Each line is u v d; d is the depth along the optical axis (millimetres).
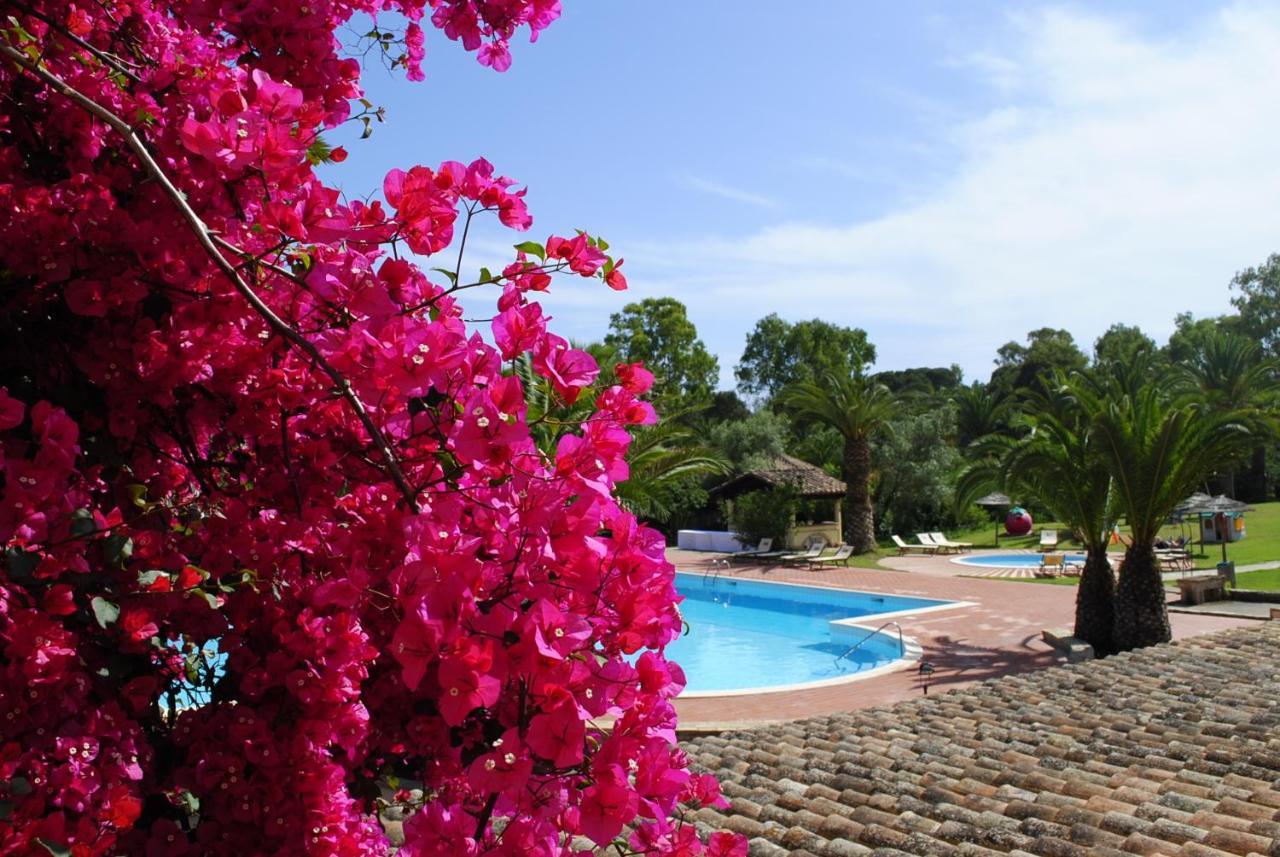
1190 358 55188
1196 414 14234
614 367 1842
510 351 1764
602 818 1542
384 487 2080
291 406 2033
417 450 1921
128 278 1898
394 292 1849
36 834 1452
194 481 2297
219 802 1840
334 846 1808
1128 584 14938
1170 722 7547
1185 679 9273
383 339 1681
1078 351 59469
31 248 1863
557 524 1572
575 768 1652
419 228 1867
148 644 1842
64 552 1683
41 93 2180
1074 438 15281
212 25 2211
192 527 2062
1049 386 16641
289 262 2037
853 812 5980
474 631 1446
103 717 1688
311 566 2039
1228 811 5367
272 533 2012
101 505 2123
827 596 23531
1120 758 6668
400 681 2041
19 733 1590
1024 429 43938
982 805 5895
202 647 2033
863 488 32750
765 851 5395
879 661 17422
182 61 2076
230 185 1812
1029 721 8102
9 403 1618
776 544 31984
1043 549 32094
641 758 1593
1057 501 15727
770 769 7133
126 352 1952
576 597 1642
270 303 1997
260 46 2141
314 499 2121
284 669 1864
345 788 2117
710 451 18234
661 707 1699
